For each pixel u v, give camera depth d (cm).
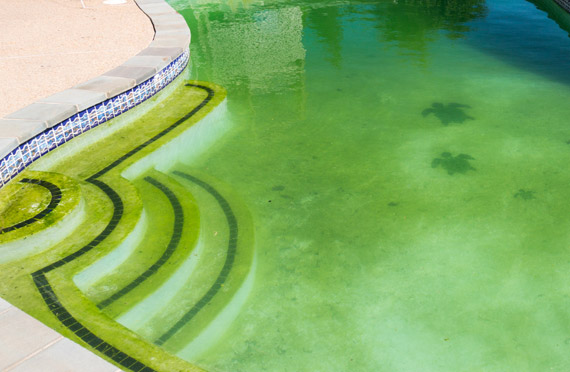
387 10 1159
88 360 254
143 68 652
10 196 425
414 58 848
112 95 579
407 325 338
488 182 496
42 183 445
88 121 558
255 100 686
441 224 436
